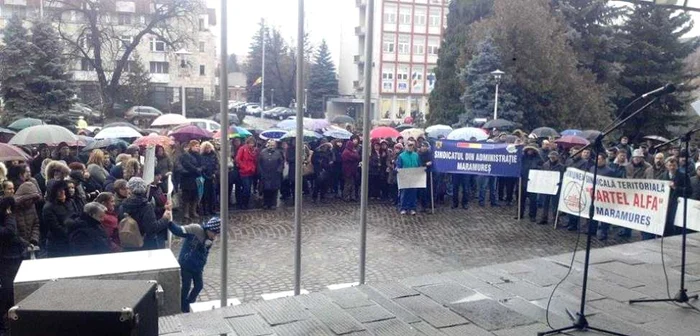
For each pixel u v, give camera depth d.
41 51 26.92
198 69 60.06
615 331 4.54
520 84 29.77
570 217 12.30
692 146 17.11
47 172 7.50
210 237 6.86
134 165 9.41
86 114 37.88
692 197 9.70
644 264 6.63
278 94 67.38
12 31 27.11
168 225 6.81
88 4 35.38
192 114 48.78
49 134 12.06
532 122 29.98
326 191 15.90
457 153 14.05
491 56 29.45
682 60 35.75
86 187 9.55
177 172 12.66
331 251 10.30
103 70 37.25
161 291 4.84
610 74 32.94
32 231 7.22
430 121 37.34
